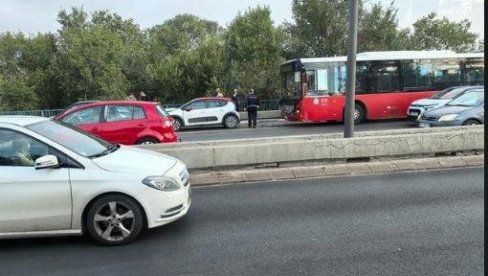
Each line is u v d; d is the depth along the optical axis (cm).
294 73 2328
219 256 559
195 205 789
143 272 521
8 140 608
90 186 598
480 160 1091
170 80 4125
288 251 568
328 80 2278
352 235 619
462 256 538
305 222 679
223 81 3809
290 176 983
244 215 723
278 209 752
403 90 2306
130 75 4306
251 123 2541
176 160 691
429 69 2330
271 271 512
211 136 2125
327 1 3859
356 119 2283
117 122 1274
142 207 607
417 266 513
